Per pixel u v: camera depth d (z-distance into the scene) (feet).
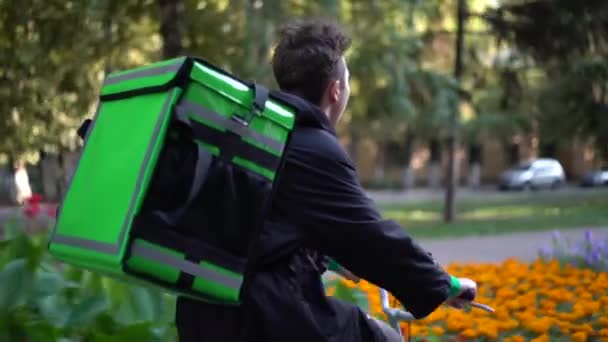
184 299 7.24
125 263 6.15
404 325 13.50
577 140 83.15
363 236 6.77
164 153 6.30
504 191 146.00
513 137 147.54
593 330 14.24
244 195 6.46
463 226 70.03
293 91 7.51
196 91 6.44
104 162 6.69
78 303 10.98
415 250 6.89
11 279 10.55
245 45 47.29
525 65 62.95
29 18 46.16
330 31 7.63
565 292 16.71
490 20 59.47
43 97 49.93
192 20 47.55
